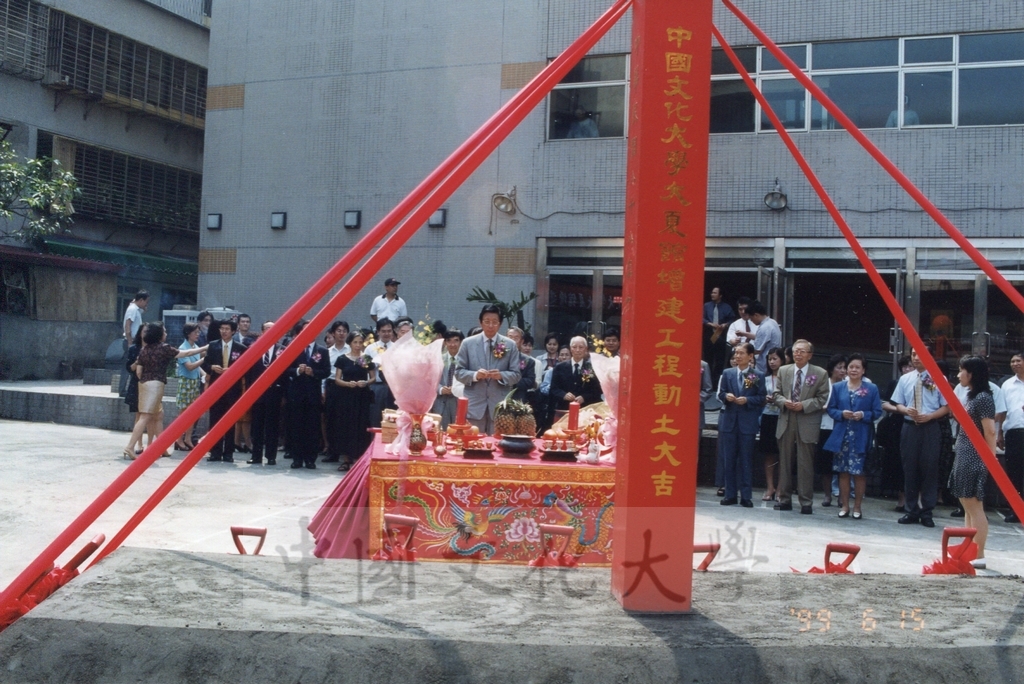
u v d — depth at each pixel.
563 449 5.36
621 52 13.29
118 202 20.30
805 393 8.34
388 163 14.39
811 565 5.85
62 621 2.86
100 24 19.48
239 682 2.68
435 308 13.99
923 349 3.90
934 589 3.65
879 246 12.24
